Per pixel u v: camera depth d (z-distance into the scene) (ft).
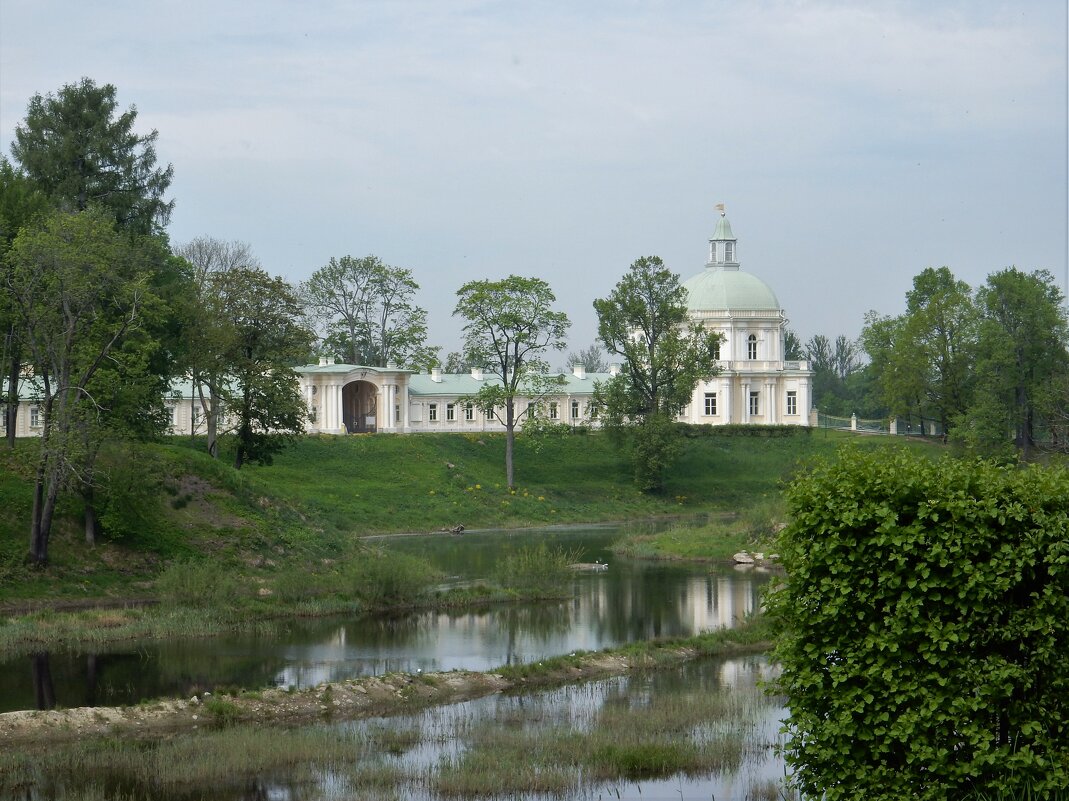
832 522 60.80
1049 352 351.46
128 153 254.06
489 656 130.93
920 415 398.21
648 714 101.30
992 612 57.00
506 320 354.74
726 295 472.44
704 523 318.24
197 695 110.11
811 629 61.72
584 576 203.41
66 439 174.19
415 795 81.35
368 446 350.84
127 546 190.90
